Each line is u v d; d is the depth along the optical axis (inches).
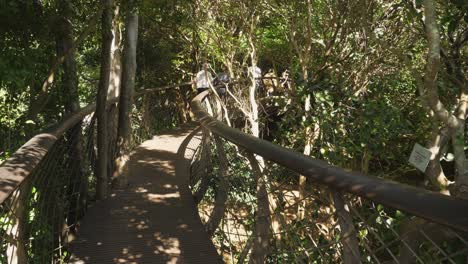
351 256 73.2
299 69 298.8
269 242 108.7
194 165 257.4
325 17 284.0
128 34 253.3
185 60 576.1
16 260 96.6
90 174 231.3
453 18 157.9
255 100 343.3
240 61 412.8
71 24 227.1
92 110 216.5
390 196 61.1
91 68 519.5
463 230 49.3
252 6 324.5
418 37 232.1
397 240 63.2
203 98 347.3
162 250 149.6
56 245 159.5
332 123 232.1
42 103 217.0
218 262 141.3
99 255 145.9
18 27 204.8
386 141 230.2
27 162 101.3
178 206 195.2
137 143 390.0
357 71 262.2
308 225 95.7
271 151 97.3
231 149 163.9
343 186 70.5
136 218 179.9
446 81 175.0
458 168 130.3
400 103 260.8
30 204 122.0
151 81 528.1
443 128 154.2
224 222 159.2
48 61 226.4
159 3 285.7
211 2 349.7
